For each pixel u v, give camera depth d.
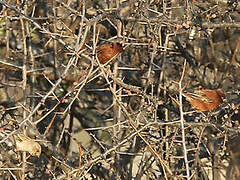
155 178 10.27
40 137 8.18
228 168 9.98
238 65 11.18
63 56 10.58
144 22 9.35
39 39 10.95
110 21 9.49
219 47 11.78
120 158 10.36
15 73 11.04
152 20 8.51
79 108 12.18
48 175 9.83
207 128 9.88
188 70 11.24
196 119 8.98
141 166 9.64
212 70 12.01
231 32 11.53
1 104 10.72
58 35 8.22
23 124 7.82
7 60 10.22
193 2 9.42
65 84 10.66
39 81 11.20
